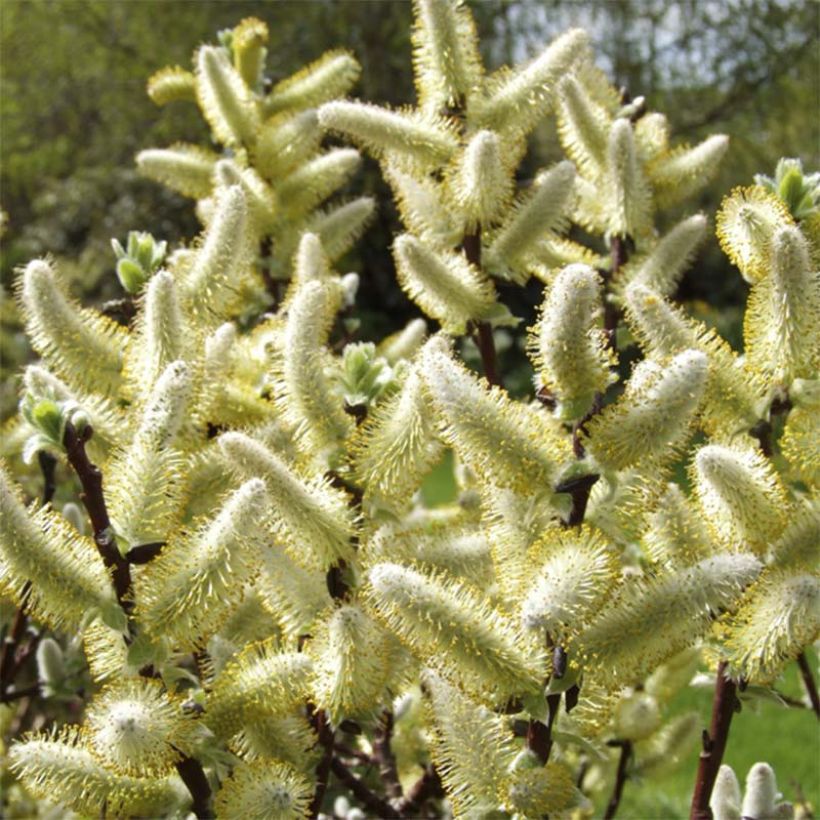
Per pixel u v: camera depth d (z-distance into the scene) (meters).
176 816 0.47
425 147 0.59
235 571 0.45
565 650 0.45
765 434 0.50
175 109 3.46
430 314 0.60
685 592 0.44
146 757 0.45
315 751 0.50
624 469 0.46
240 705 0.47
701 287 3.09
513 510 0.47
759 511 0.47
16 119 3.66
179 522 0.48
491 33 3.44
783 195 0.53
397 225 2.77
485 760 0.47
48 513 0.46
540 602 0.44
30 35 3.65
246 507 0.44
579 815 0.65
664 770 0.65
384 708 0.52
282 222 0.72
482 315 0.59
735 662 0.47
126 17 3.60
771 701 0.51
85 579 0.45
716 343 0.51
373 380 0.51
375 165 2.54
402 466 0.49
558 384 0.45
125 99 3.55
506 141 0.61
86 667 0.64
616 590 0.45
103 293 3.26
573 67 0.61
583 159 0.65
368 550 0.49
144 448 0.46
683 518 0.49
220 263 0.56
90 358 0.54
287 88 0.76
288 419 0.50
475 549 0.49
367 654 0.46
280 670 0.47
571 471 0.45
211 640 0.51
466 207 0.59
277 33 3.35
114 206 3.40
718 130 3.55
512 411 0.45
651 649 0.45
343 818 0.67
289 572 0.49
